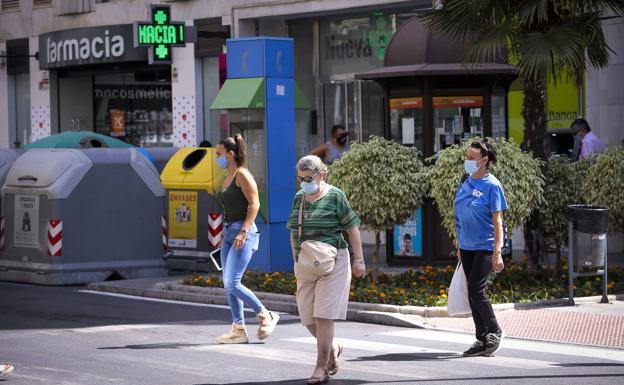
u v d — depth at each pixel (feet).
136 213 72.84
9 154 80.12
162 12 88.79
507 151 57.98
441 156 59.11
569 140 81.92
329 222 37.76
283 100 70.03
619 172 60.03
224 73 104.06
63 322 53.93
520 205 57.72
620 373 39.24
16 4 128.77
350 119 98.84
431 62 72.49
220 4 104.99
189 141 110.01
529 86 63.67
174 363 42.29
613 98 78.64
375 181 60.95
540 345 45.73
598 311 53.88
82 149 72.90
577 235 56.44
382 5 92.73
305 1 97.09
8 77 131.54
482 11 61.62
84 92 123.24
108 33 113.70
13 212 73.31
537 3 58.65
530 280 61.31
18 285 71.36
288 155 70.23
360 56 97.60
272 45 69.67
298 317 55.42
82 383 38.68
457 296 43.65
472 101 72.64
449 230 59.21
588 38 61.05
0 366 40.57
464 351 44.39
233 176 46.60
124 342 47.50
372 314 53.31
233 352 44.68
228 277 46.42
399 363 41.70
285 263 70.33
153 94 116.98
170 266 75.20
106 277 71.77
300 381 38.52
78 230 71.15
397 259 74.54
